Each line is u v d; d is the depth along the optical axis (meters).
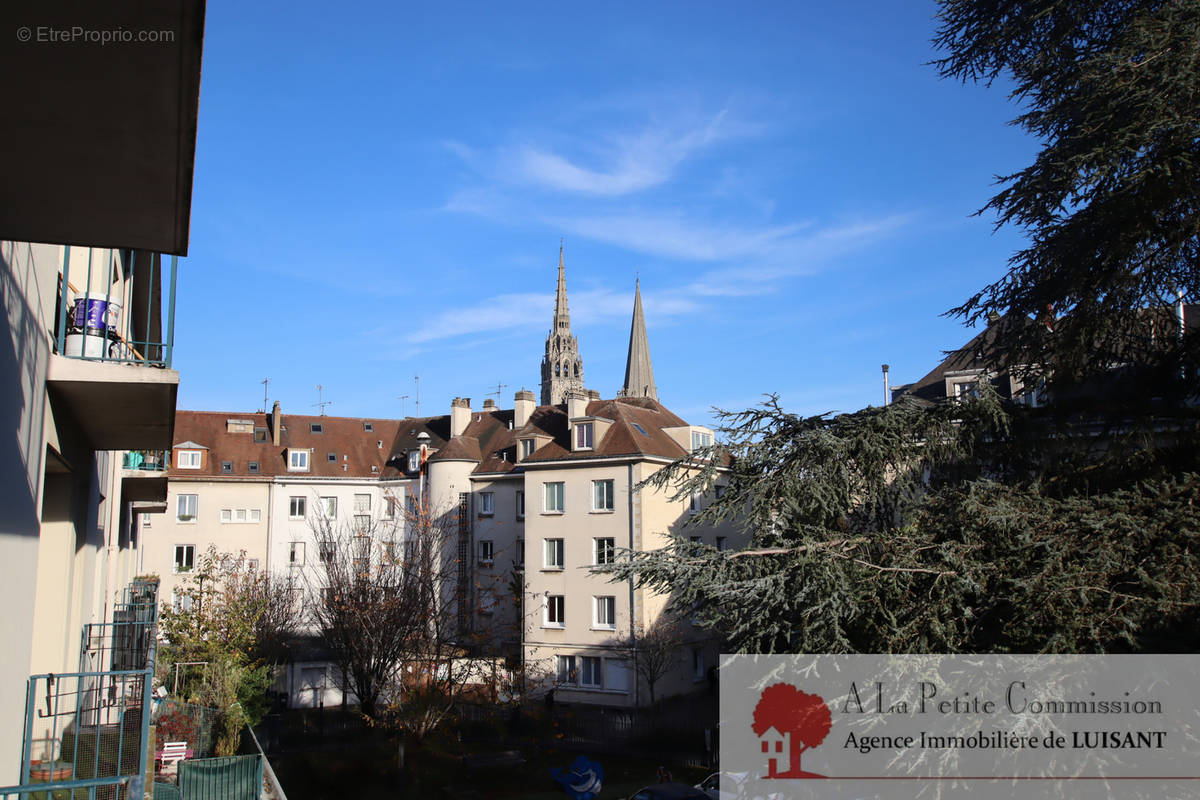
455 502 45.50
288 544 49.38
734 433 10.03
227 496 48.75
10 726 6.61
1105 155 8.37
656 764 27.58
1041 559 7.79
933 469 9.95
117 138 4.39
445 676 28.92
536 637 37.69
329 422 54.34
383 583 29.91
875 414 9.63
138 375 8.10
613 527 36.81
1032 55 10.88
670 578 9.02
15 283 6.13
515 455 45.47
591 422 38.44
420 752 28.06
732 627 8.91
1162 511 7.71
